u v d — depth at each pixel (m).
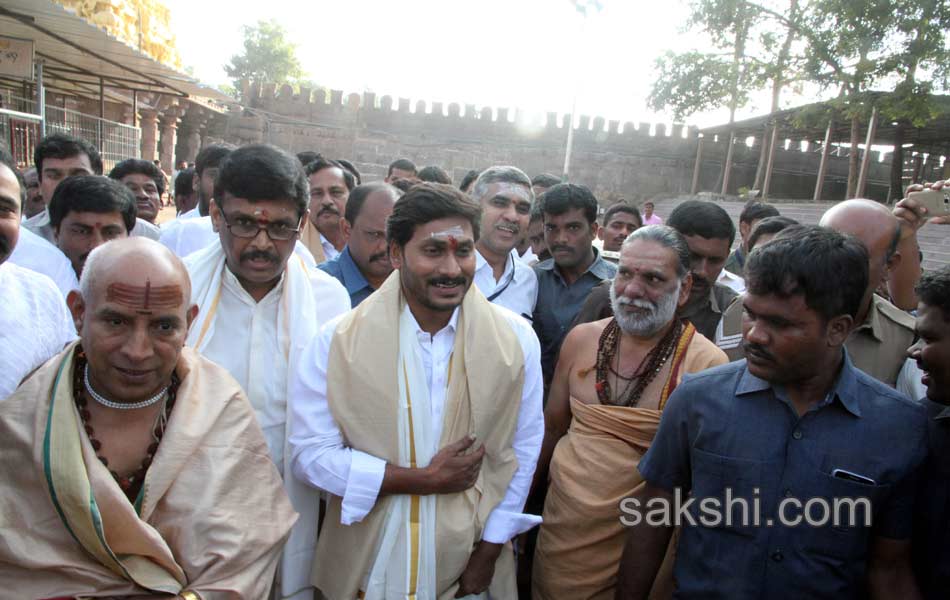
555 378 2.87
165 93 13.61
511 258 3.81
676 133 28.20
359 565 2.17
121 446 1.81
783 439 1.86
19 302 2.09
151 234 4.64
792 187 28.31
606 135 27.86
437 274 2.15
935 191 2.64
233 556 1.78
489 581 2.32
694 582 1.95
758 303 1.78
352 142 26.55
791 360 1.76
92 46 9.95
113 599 1.70
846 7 17.91
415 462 2.20
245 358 2.40
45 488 1.67
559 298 3.83
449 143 27.09
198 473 1.81
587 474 2.50
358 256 3.38
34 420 1.71
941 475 1.94
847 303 1.74
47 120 10.32
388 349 2.20
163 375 1.80
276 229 2.29
